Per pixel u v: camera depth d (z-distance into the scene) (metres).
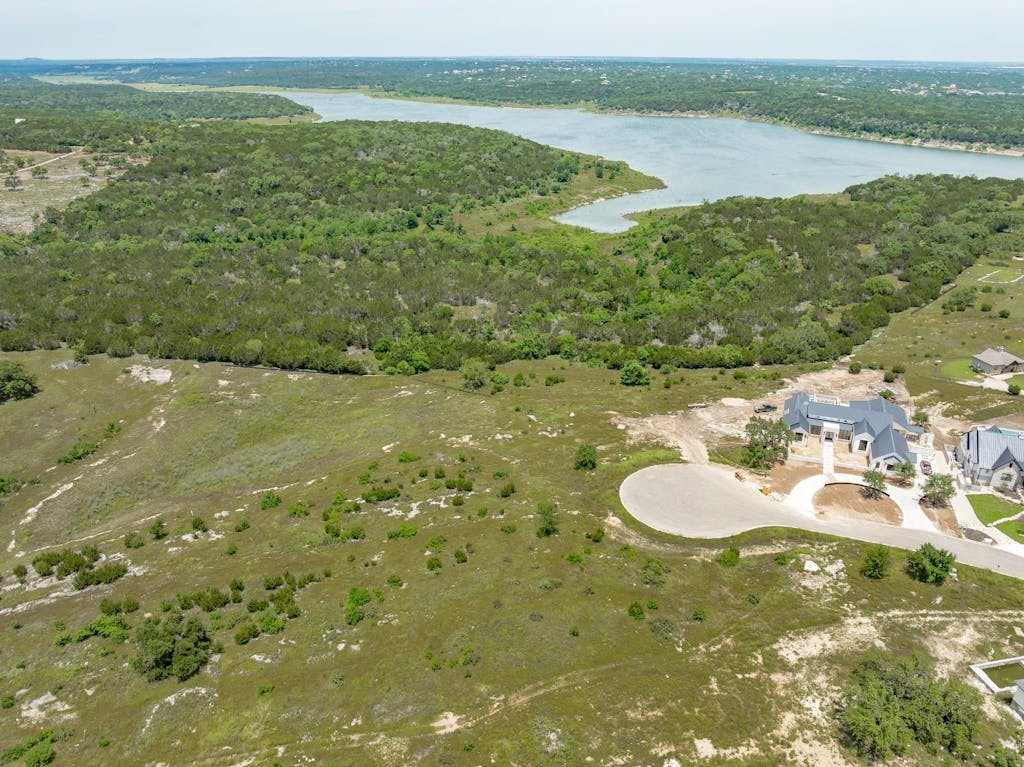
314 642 57.84
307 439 98.62
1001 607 61.31
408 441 96.44
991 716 51.06
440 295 154.38
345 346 131.25
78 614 62.78
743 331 133.25
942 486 76.00
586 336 136.62
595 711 50.91
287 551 71.38
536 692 52.53
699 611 60.41
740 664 55.47
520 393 111.19
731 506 77.62
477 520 75.00
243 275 160.62
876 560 65.06
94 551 72.50
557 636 57.84
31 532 79.88
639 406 103.88
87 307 136.50
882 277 159.38
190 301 142.75
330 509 78.56
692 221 198.38
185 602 62.59
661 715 50.75
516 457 89.56
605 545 70.69
